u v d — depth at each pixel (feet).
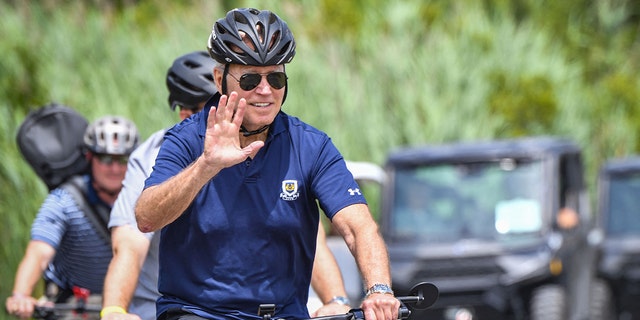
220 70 40.16
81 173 71.61
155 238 50.62
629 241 136.67
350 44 170.50
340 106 152.97
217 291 40.37
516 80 174.91
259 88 39.42
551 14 205.77
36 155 71.36
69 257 64.64
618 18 211.20
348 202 40.32
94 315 65.57
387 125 157.07
